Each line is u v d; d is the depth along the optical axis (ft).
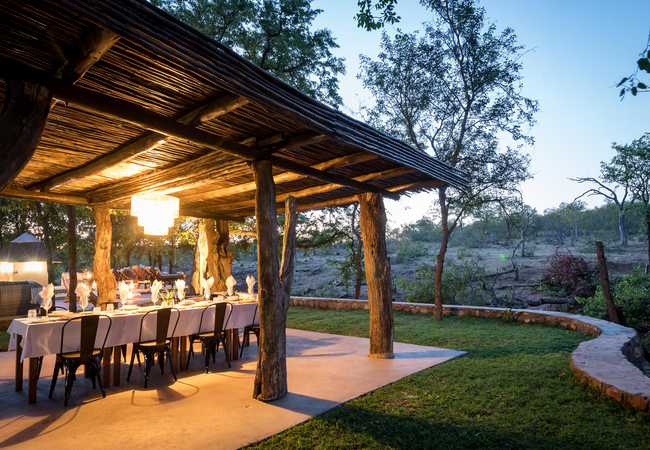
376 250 19.54
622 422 10.85
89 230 73.10
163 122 10.62
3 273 45.83
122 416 12.11
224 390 14.57
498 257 73.36
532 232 107.65
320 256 87.71
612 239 92.12
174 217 20.16
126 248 71.26
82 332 13.43
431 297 41.09
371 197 19.75
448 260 45.29
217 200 24.94
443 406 12.51
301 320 31.22
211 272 28.94
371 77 36.78
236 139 13.15
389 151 14.44
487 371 15.99
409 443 10.11
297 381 15.46
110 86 9.08
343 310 35.65
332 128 12.16
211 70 8.36
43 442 10.36
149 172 17.20
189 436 10.66
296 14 40.47
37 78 7.90
